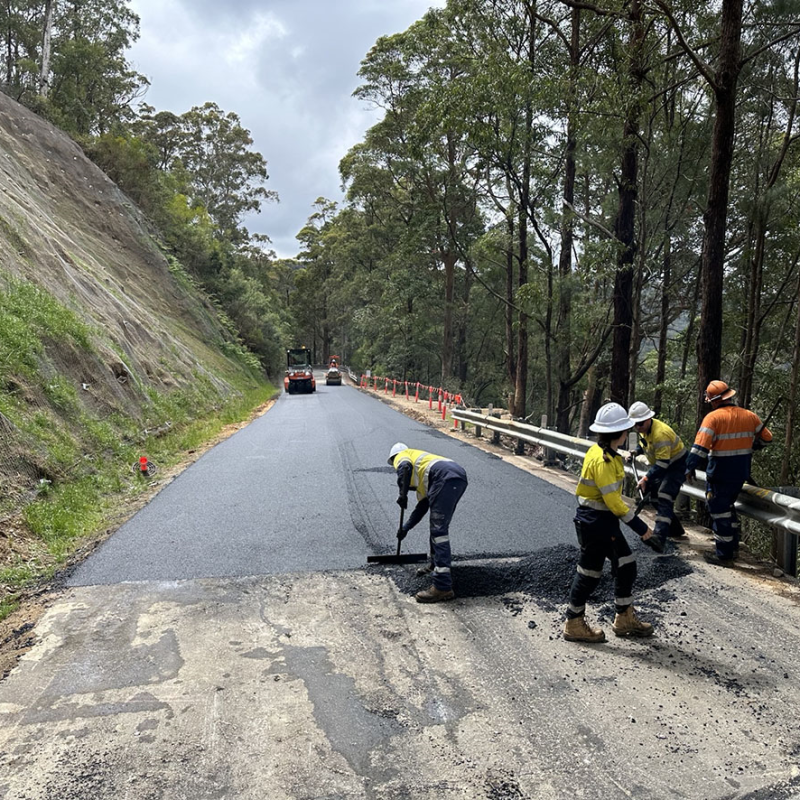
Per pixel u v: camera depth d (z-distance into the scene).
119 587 5.07
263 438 13.32
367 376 40.06
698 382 7.22
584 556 4.08
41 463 7.48
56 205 22.67
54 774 2.88
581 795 2.70
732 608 4.55
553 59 15.82
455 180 24.59
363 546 5.91
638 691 3.51
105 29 36.66
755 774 2.82
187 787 2.79
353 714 3.32
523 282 18.61
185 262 34.69
